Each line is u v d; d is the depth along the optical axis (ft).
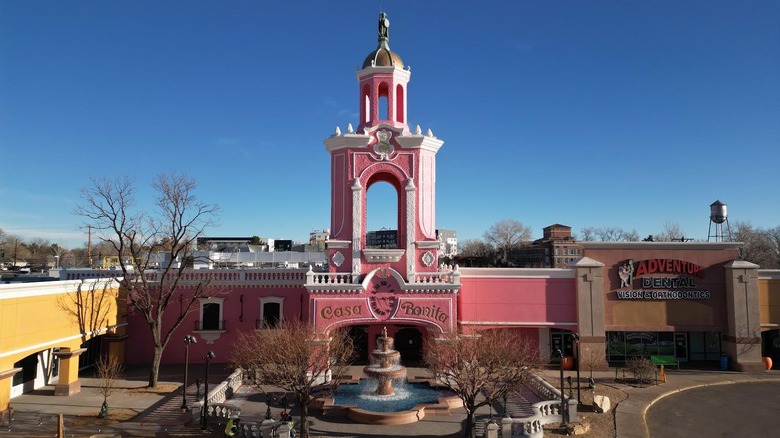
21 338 87.76
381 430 79.66
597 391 103.60
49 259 345.92
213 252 212.43
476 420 84.43
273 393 99.40
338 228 114.01
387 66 118.32
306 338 87.20
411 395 96.07
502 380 84.74
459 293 123.65
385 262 111.65
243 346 108.88
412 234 111.96
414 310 108.27
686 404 97.55
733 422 87.51
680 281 126.52
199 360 130.11
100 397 99.96
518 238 375.86
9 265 293.23
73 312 103.91
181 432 78.84
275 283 132.57
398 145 114.42
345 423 83.30
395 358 97.14
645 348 129.49
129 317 130.52
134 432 78.79
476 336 92.02
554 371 121.29
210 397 88.74
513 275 124.16
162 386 108.27
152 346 130.52
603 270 125.59
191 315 131.44
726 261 127.13
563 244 361.92
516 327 123.95
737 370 121.70
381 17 124.06
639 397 100.17
